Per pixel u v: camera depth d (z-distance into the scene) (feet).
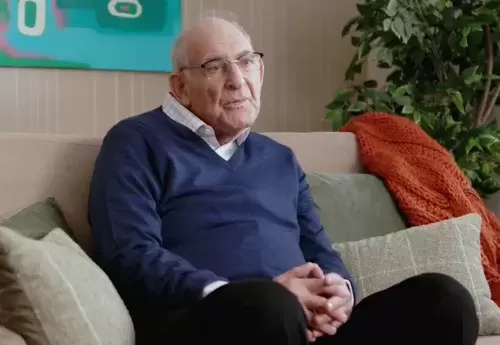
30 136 5.10
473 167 7.25
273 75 8.96
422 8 7.57
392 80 8.25
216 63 5.06
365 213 5.96
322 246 5.31
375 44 8.33
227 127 5.09
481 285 5.30
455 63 7.89
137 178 4.58
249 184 5.08
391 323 4.24
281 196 5.22
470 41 7.58
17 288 3.55
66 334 3.52
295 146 6.31
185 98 5.17
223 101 5.05
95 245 4.48
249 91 5.16
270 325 3.40
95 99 8.07
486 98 7.68
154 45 8.23
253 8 8.82
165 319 4.09
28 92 7.78
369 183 6.16
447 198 6.10
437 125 7.36
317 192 5.90
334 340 4.44
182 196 4.79
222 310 3.48
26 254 3.58
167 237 4.68
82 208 5.07
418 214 5.95
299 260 4.98
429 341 4.09
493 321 5.16
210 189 4.86
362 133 6.67
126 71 8.19
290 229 5.18
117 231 4.33
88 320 3.62
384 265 5.39
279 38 8.97
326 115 7.87
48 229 4.48
